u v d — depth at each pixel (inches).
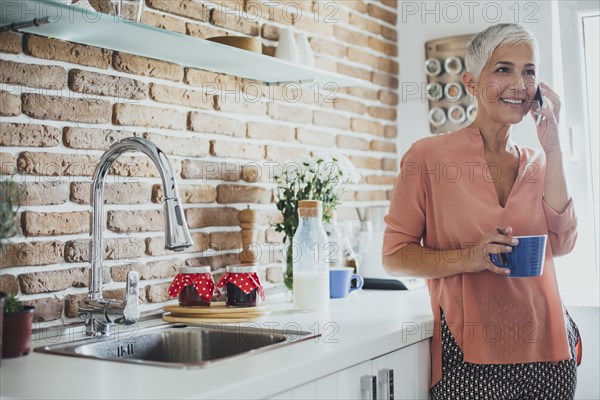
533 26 115.4
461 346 73.5
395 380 69.5
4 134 64.3
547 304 73.9
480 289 73.2
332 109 110.0
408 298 95.3
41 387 47.2
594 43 112.5
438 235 75.9
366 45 118.3
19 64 65.8
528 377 73.2
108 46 73.3
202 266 79.1
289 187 94.0
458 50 120.0
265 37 96.2
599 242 113.5
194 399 44.3
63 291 69.7
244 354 56.5
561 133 114.8
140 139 64.7
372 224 112.1
